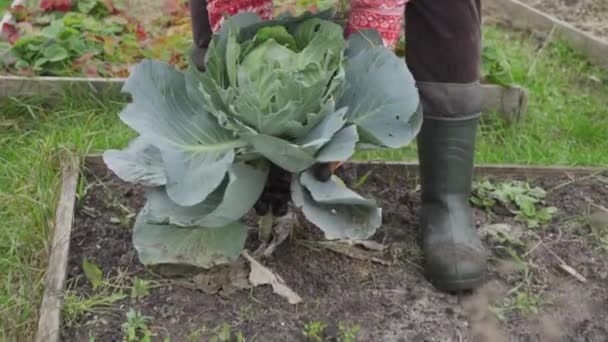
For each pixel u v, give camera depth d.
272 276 2.32
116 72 3.31
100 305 2.28
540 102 3.36
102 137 2.93
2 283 2.40
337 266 2.40
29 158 2.76
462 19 2.30
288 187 2.34
